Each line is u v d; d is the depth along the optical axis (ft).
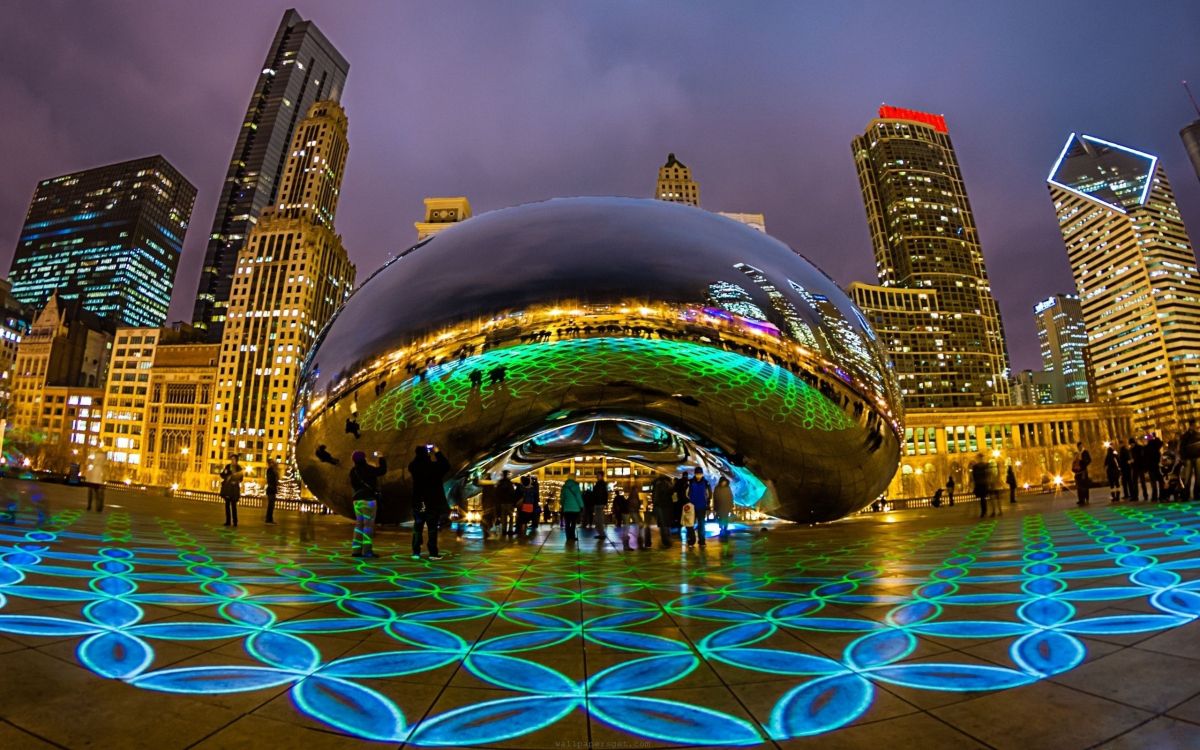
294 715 8.90
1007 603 15.93
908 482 328.49
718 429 46.42
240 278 383.24
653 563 29.01
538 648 12.96
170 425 367.45
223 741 7.89
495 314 41.32
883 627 14.20
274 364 365.40
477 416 44.16
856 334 47.55
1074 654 11.06
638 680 10.78
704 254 44.52
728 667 11.45
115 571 20.65
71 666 10.46
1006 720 8.34
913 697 9.43
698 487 37.81
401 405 42.83
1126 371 600.80
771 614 16.28
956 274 582.35
